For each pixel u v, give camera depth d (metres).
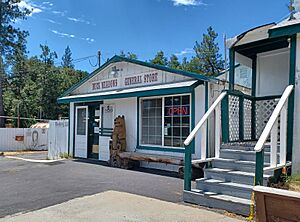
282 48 8.99
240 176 6.23
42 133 22.14
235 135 8.08
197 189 6.54
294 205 3.59
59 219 5.35
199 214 5.47
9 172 10.52
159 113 10.77
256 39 7.91
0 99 27.80
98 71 13.34
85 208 5.95
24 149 21.38
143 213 5.57
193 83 9.12
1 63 29.53
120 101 12.29
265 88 9.43
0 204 6.36
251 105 9.09
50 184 8.26
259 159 5.21
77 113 14.59
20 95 34.38
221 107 7.71
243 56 9.33
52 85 32.62
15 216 5.57
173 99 10.34
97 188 7.66
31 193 7.29
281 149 6.24
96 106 13.59
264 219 3.83
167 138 10.46
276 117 5.76
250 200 5.61
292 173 6.43
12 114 31.12
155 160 9.70
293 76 6.68
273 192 3.73
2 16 27.89
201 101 9.41
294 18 7.46
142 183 8.21
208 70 35.28
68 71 44.97
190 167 6.39
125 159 10.91
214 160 7.04
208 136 9.02
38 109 32.03
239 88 10.02
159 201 6.35
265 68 9.47
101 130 13.24
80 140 14.33
